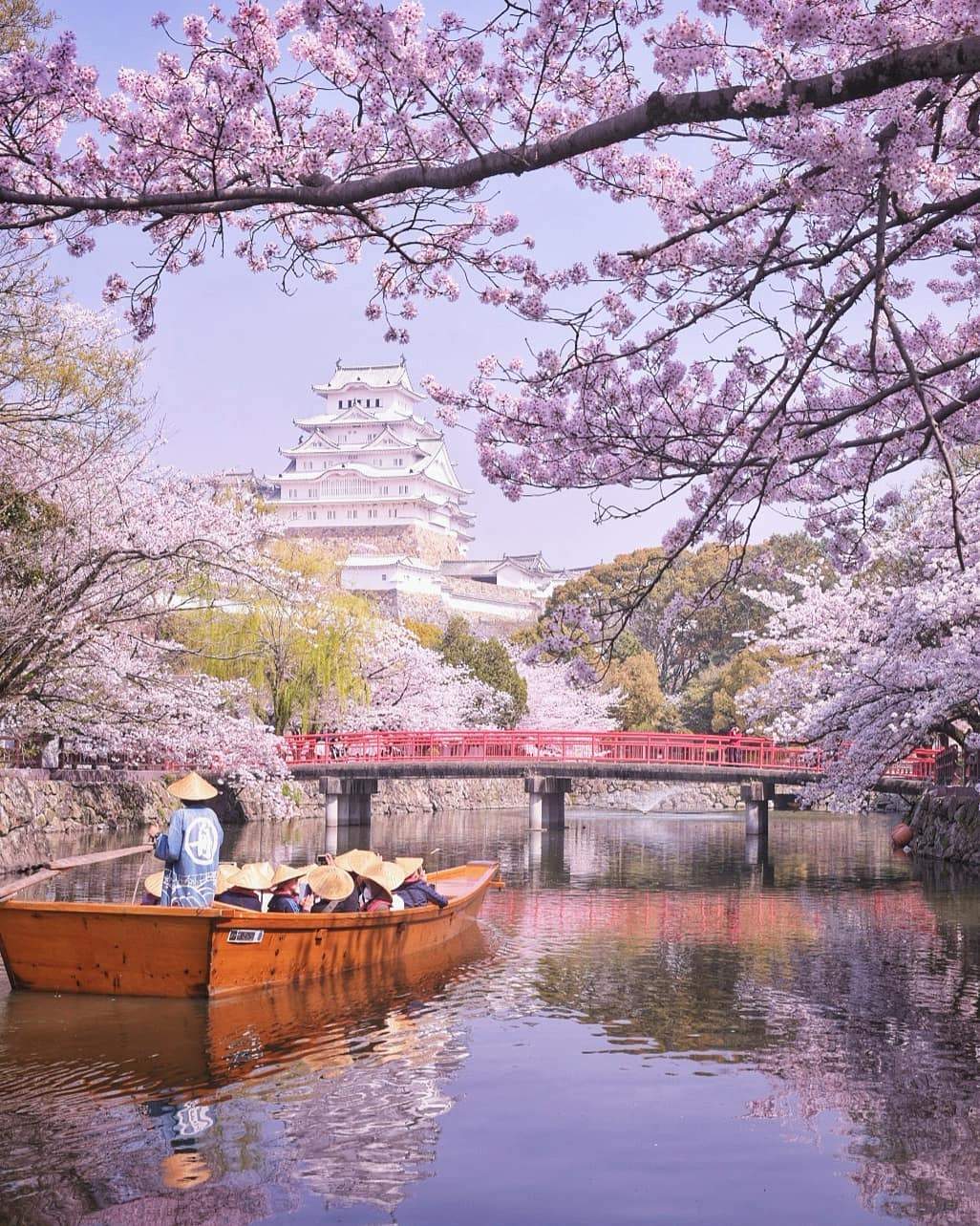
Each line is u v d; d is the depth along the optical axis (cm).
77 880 1877
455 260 766
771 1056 880
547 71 683
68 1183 618
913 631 2002
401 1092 782
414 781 4694
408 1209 591
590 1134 703
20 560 1694
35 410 1647
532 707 5469
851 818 4538
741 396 762
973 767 2519
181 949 1019
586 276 771
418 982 1147
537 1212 588
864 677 2078
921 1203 602
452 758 3662
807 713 2428
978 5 477
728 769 3375
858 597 2459
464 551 10450
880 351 762
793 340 622
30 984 1065
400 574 7469
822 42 509
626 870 2389
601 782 5659
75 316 1741
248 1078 809
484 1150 674
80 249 748
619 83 685
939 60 452
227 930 1018
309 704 3675
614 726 5662
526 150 520
